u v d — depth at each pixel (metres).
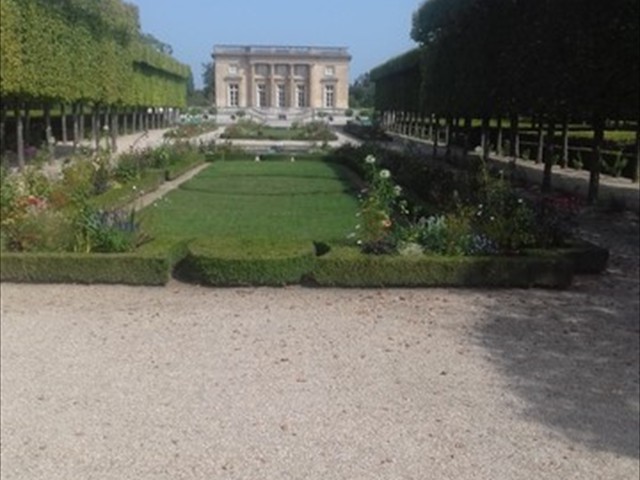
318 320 9.61
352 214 18.44
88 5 32.59
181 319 9.59
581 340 8.98
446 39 32.41
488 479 5.52
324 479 5.47
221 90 109.94
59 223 12.16
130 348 8.41
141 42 51.22
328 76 110.12
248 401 6.92
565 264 11.48
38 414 6.58
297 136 55.19
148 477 5.47
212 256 11.25
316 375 7.62
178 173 26.73
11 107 33.22
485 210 13.34
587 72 17.70
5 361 7.95
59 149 40.12
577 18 17.72
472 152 41.69
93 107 40.44
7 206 12.42
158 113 74.12
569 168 34.34
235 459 5.77
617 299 10.95
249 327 9.26
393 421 6.53
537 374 7.80
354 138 59.84
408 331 9.22
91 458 5.76
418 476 5.54
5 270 11.30
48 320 9.48
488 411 6.80
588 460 5.86
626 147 31.80
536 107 21.28
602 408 6.92
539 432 6.36
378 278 11.34
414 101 49.44
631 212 19.70
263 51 109.00
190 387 7.26
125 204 18.41
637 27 16.67
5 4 23.95
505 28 23.67
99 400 6.92
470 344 8.76
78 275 11.31
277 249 11.76
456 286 11.49
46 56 27.38
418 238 12.27
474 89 27.64
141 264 11.28
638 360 8.28
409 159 24.22
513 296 11.05
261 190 23.33
